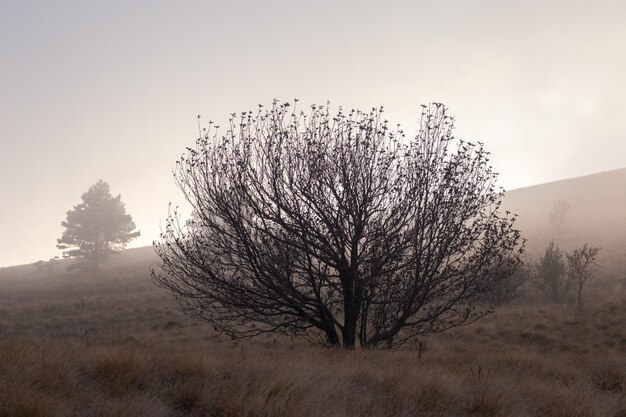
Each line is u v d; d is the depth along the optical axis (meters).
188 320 28.05
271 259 12.95
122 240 71.69
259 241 13.30
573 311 24.66
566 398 8.28
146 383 6.82
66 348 9.42
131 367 6.97
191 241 13.19
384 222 13.09
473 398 7.70
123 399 6.02
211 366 7.88
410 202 12.87
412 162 13.09
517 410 7.55
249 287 13.27
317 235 12.94
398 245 12.91
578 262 28.72
